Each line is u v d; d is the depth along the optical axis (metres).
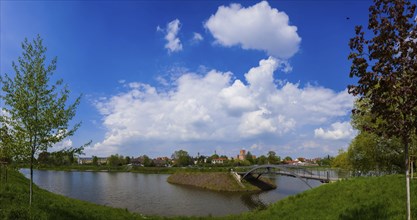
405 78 7.82
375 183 22.33
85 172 156.62
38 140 15.34
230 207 55.16
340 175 52.72
